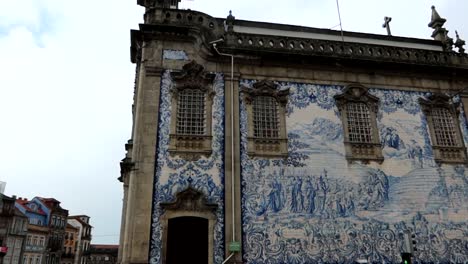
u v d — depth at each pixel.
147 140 15.77
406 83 19.34
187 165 15.73
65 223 64.06
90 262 70.75
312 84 18.31
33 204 58.69
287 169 16.47
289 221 15.67
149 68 16.86
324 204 16.22
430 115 18.97
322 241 15.65
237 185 15.79
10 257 48.12
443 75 19.91
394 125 18.34
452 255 16.53
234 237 14.97
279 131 17.14
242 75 17.73
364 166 17.22
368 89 18.75
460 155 18.47
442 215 17.09
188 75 17.08
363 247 15.88
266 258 15.01
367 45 19.52
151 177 15.25
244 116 17.03
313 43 18.98
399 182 17.28
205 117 16.67
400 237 16.34
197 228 15.09
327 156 17.06
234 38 18.17
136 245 14.23
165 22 17.72
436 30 23.22
